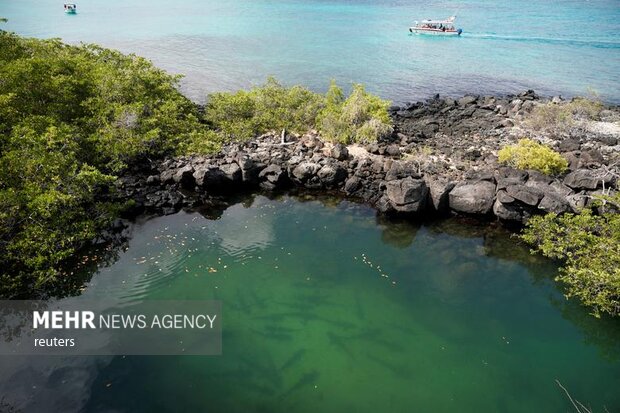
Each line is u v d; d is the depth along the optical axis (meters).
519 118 32.34
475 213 20.33
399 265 17.56
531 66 52.94
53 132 18.19
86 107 24.20
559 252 17.38
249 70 48.66
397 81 46.06
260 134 27.78
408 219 20.58
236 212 20.94
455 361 13.25
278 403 11.66
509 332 14.42
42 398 11.33
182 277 16.34
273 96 30.55
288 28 80.44
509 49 63.06
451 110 35.31
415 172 22.14
